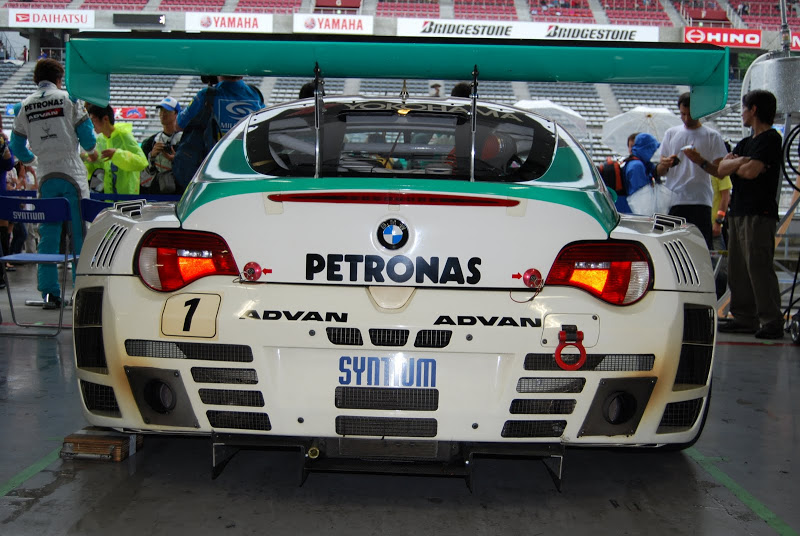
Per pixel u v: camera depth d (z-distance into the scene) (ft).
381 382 5.69
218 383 5.82
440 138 7.30
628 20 102.73
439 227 5.73
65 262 13.89
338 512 6.21
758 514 6.37
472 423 5.73
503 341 5.66
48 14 93.30
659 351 5.88
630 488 6.94
